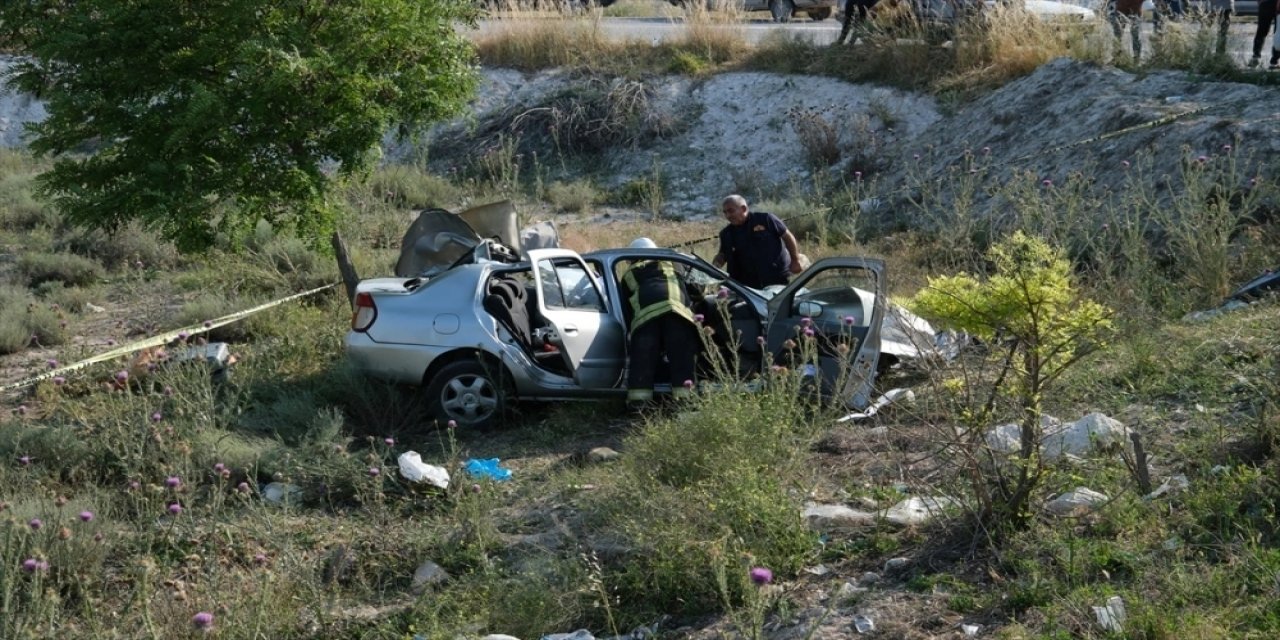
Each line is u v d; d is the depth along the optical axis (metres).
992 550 5.33
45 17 9.23
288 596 5.53
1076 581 4.99
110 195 9.13
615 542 5.97
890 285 10.77
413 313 8.48
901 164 16.80
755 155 18.34
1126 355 7.89
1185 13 16.58
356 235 13.60
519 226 10.85
